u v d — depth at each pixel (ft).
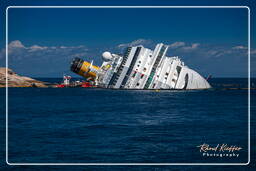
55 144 173.17
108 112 329.72
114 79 627.05
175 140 180.96
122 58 622.54
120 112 329.11
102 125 239.91
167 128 223.92
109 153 152.25
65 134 203.41
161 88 620.90
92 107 385.70
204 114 311.47
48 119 279.08
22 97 578.66
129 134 200.54
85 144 172.14
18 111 351.46
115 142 176.45
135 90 636.48
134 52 607.37
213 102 453.17
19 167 133.18
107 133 204.95
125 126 234.38
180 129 219.82
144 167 131.54
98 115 304.30
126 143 173.37
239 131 211.82
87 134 202.28
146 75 611.88
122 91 625.41
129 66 609.42
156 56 609.83
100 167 131.85
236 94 630.33
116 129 220.64
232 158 143.33
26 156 148.87
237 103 439.63
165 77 622.13
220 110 349.82
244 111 339.77
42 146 168.66
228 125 239.50
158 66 615.98
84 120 269.64
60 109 369.09
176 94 591.78
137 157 145.28
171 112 328.70
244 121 261.85
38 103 455.63
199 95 584.40
